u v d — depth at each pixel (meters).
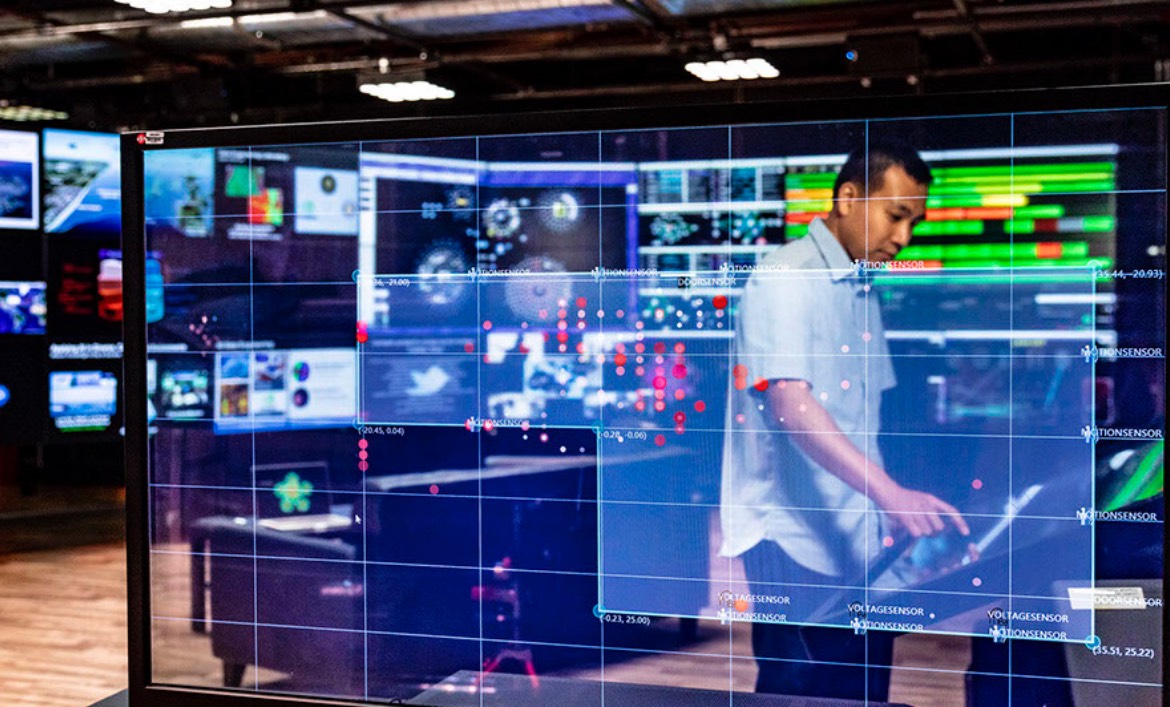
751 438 2.31
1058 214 2.13
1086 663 2.15
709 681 2.34
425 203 2.43
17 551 6.34
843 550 2.27
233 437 2.55
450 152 2.41
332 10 5.86
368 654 2.50
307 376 2.51
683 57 6.88
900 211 2.20
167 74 7.85
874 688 2.27
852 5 6.23
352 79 8.30
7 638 4.42
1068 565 2.16
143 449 2.58
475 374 2.43
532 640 2.43
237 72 7.74
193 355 2.55
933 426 2.21
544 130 2.36
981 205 2.16
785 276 2.27
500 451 2.43
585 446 2.39
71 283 6.83
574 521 2.40
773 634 2.31
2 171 6.53
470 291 2.42
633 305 2.35
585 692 2.40
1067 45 6.89
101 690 3.72
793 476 2.29
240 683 2.56
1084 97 2.10
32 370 6.67
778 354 2.28
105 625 4.64
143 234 2.55
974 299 2.18
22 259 6.62
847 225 2.23
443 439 2.46
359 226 2.46
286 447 2.53
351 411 2.49
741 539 2.32
